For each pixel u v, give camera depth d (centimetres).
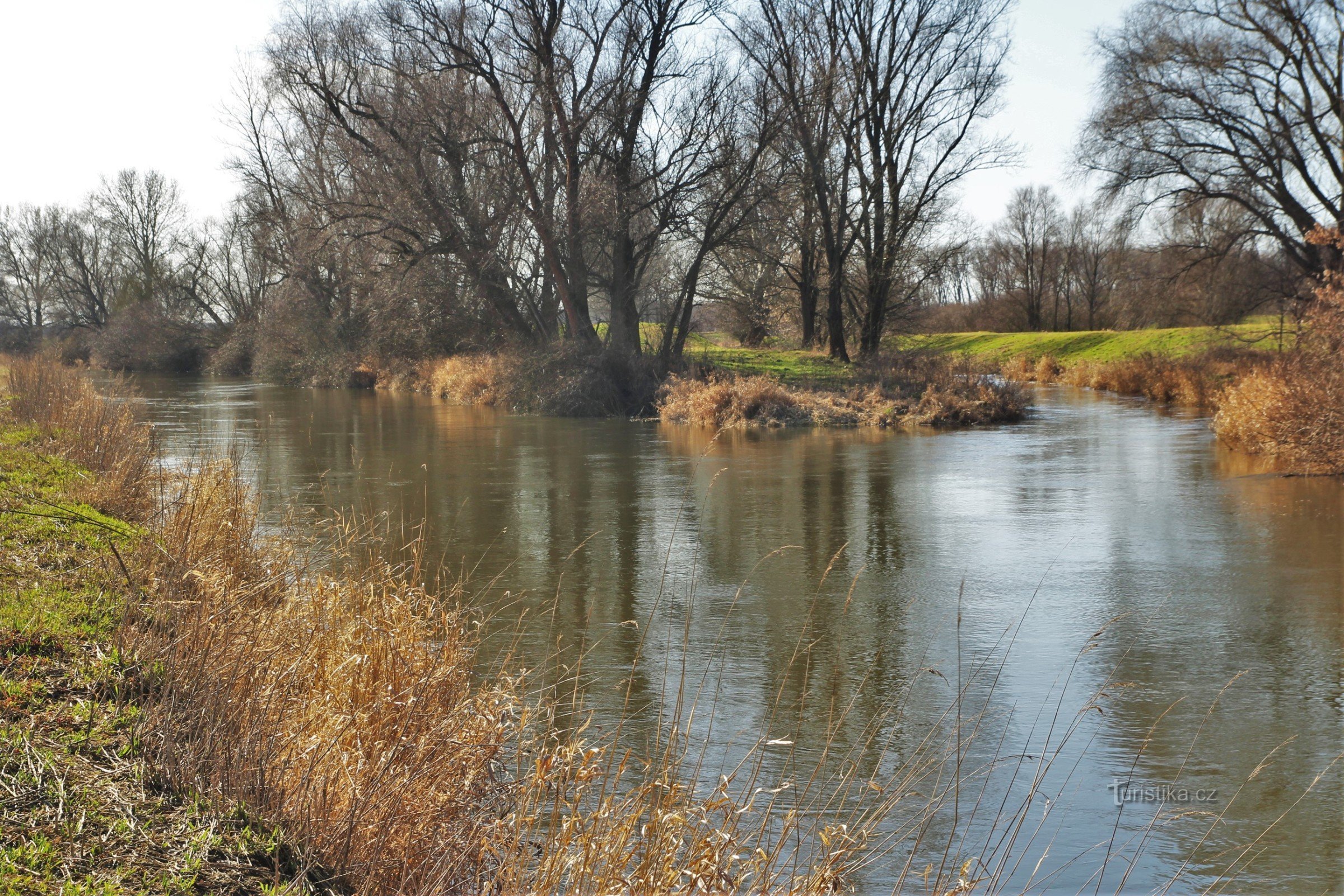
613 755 483
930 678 703
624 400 2906
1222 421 2052
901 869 460
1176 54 3269
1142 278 3591
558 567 1007
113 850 332
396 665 501
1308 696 670
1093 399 3544
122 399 1666
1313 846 482
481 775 460
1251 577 975
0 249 7444
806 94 3441
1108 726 622
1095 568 1018
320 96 3111
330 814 393
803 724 619
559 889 399
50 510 769
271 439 2125
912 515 1297
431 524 1218
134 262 6756
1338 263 3098
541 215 2920
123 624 509
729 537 1161
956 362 3453
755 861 401
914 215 3928
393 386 3934
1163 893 441
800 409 2594
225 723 424
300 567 733
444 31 2878
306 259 3722
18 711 419
